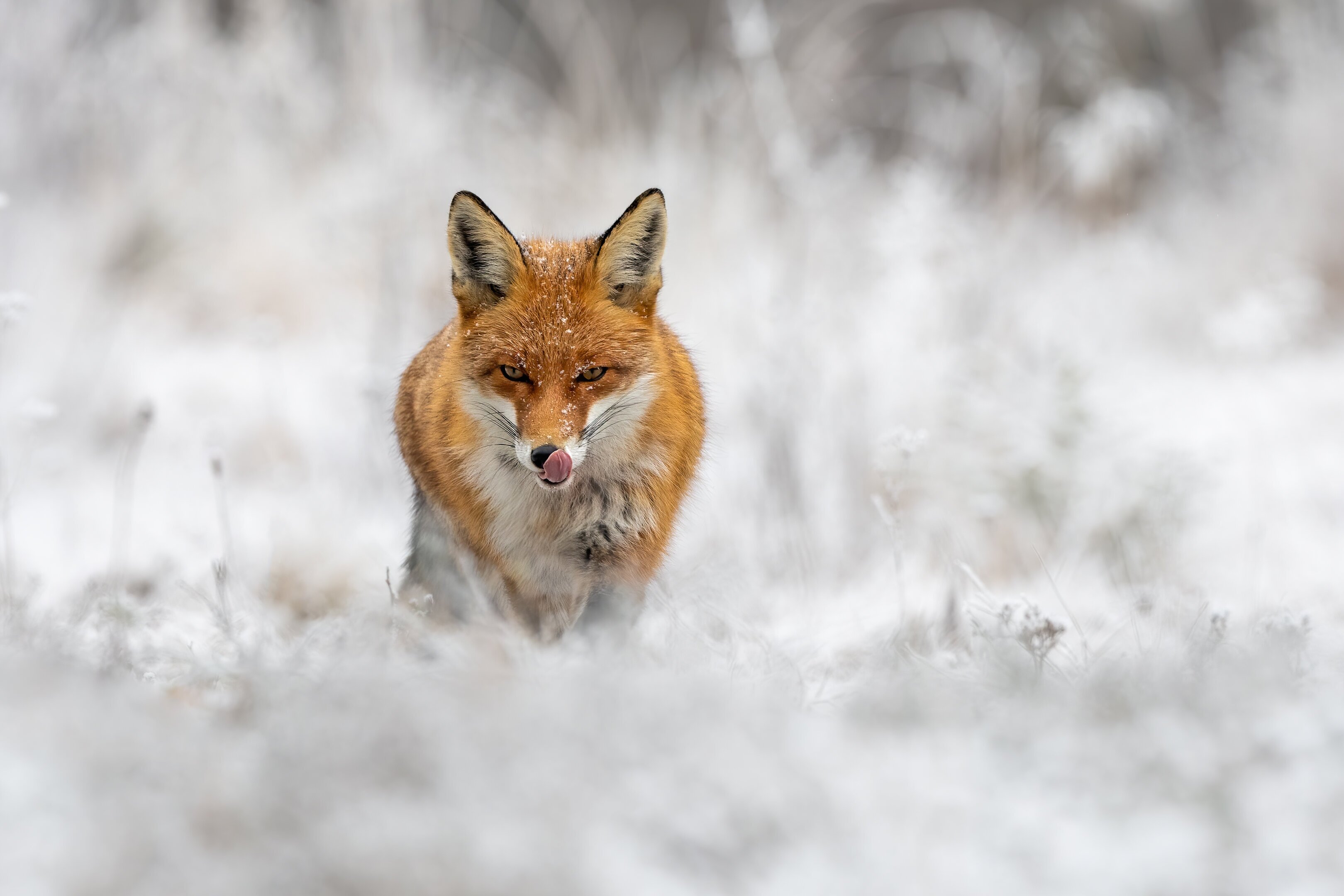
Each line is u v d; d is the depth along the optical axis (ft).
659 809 12.89
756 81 56.44
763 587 33.58
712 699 15.53
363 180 57.98
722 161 59.67
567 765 13.48
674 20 86.94
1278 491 40.47
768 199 57.62
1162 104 58.03
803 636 26.45
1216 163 70.38
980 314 46.91
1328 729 14.55
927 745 14.70
